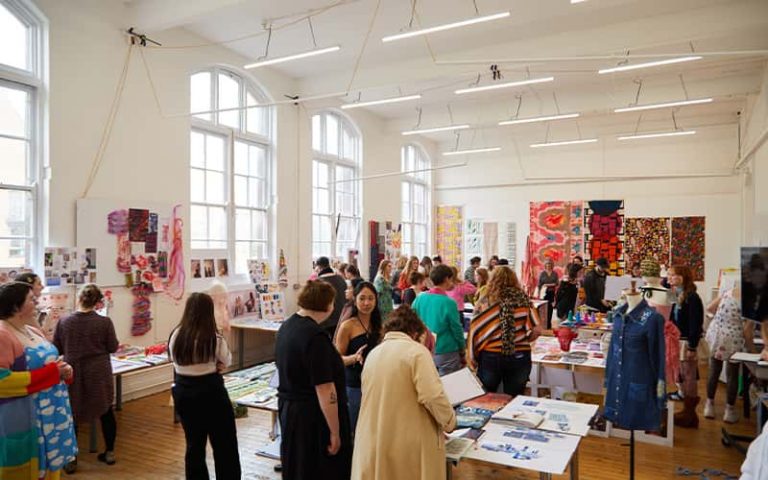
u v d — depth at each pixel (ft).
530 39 22.22
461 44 23.06
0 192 15.38
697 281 33.65
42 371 8.56
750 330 16.56
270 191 26.17
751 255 13.92
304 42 22.88
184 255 20.81
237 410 16.16
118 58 18.38
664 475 12.10
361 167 33.32
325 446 8.11
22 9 15.90
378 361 7.50
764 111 23.72
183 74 20.99
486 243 40.88
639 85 26.63
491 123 29.71
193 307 9.55
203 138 22.76
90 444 13.38
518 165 39.83
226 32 21.67
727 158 33.17
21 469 8.30
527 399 10.23
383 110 33.71
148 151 19.45
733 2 18.56
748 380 16.43
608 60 23.31
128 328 18.44
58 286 16.25
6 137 15.60
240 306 23.54
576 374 15.83
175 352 9.44
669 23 19.58
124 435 14.65
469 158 41.78
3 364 8.16
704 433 14.84
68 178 16.74
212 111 20.06
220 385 9.72
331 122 31.42
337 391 8.24
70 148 16.80
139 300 18.81
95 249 17.38
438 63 18.07
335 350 8.40
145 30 18.97
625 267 35.78
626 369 10.16
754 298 13.66
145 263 19.08
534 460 7.29
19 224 15.80
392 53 24.35
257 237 25.64
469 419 9.00
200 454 9.61
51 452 8.76
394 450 7.05
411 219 40.88
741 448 13.34
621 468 12.50
